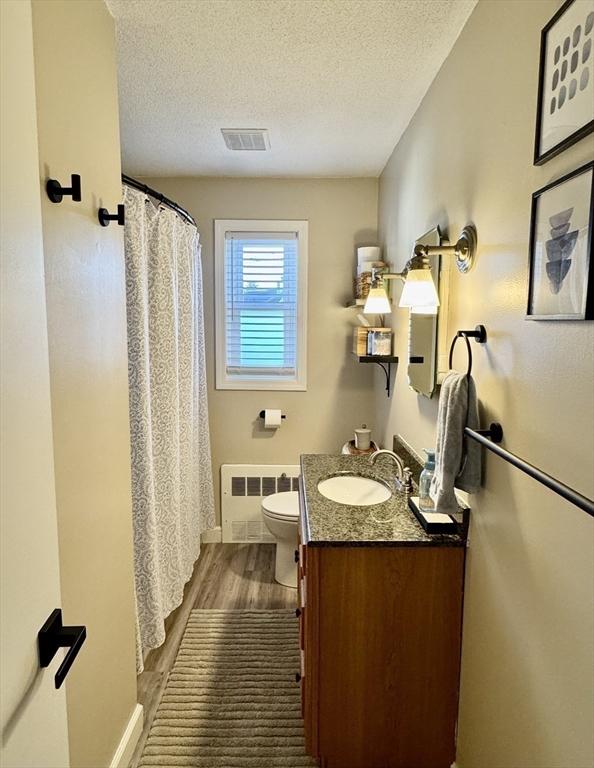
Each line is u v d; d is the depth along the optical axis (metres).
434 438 1.83
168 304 2.24
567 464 0.95
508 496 1.21
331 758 1.59
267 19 1.51
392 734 1.58
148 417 1.96
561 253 0.95
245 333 3.34
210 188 3.19
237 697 1.96
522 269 1.14
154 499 2.03
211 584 2.85
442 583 1.52
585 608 0.90
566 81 0.94
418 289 1.52
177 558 2.40
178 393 2.47
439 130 1.81
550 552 1.01
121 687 1.61
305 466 2.29
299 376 3.32
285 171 3.05
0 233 0.62
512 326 1.19
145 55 1.72
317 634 1.53
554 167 1.00
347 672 1.55
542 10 1.05
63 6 1.20
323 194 3.19
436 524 1.52
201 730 1.80
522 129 1.14
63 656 0.84
